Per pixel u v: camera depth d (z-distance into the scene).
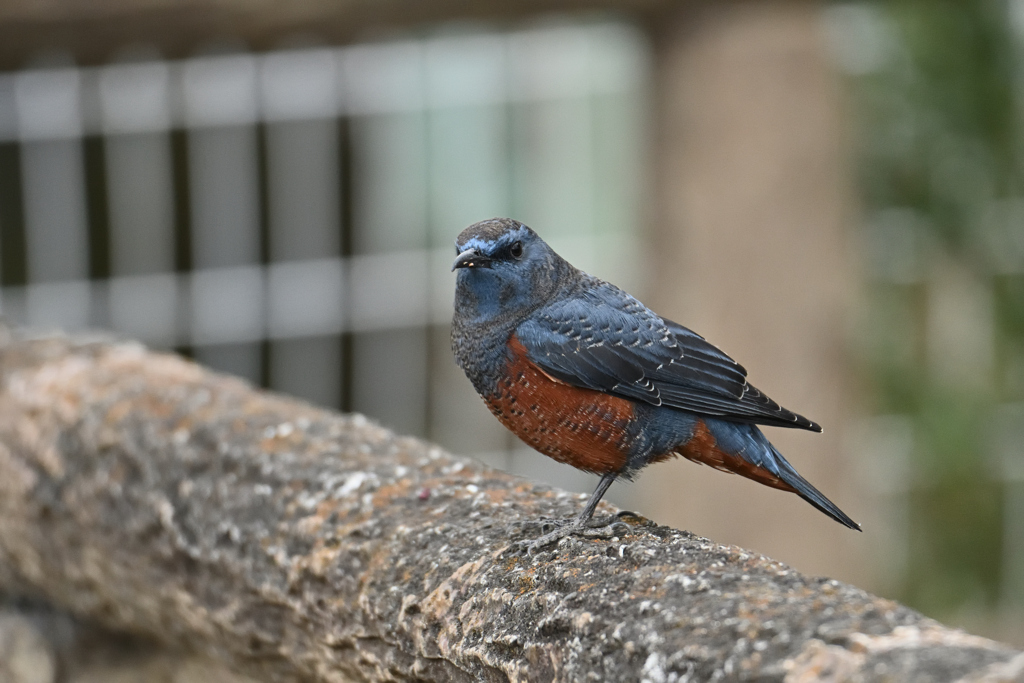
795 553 12.46
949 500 15.49
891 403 15.07
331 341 16.56
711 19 11.88
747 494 12.45
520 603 5.83
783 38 11.90
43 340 10.44
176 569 7.86
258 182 16.39
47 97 15.62
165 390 8.89
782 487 7.24
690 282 12.24
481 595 6.08
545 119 16.11
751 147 11.99
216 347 16.42
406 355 16.67
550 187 16.25
